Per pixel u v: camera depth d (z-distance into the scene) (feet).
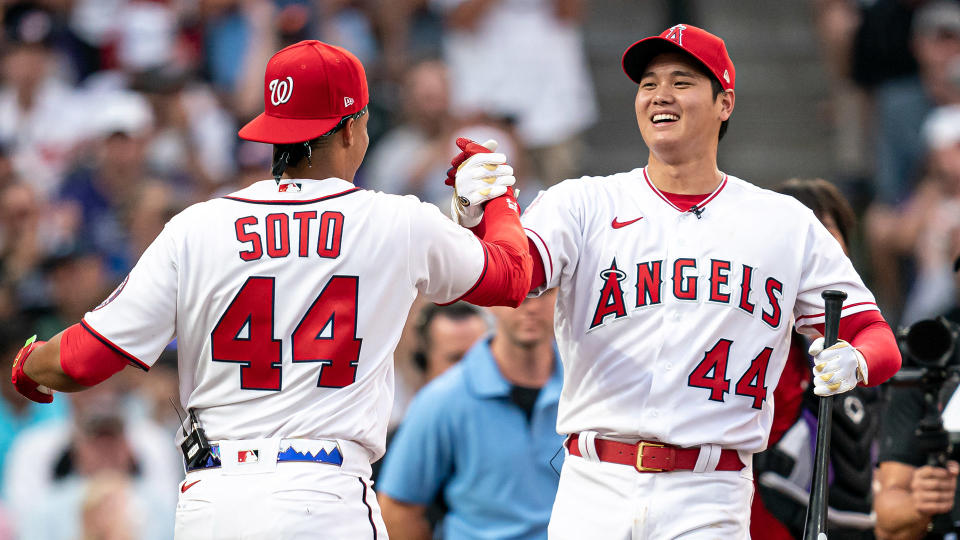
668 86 47.44
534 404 63.87
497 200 47.96
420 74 125.70
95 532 84.89
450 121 125.18
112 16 137.08
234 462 43.34
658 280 46.88
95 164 120.98
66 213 118.21
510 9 131.54
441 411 63.77
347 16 137.69
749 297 46.75
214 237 44.01
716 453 46.32
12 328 92.43
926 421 54.65
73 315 104.32
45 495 86.99
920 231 115.14
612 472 46.85
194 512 43.50
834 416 55.42
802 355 54.70
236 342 43.68
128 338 43.60
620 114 140.26
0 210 116.26
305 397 43.60
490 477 63.52
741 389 46.62
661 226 47.52
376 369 44.60
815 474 45.75
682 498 46.14
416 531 65.00
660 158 48.06
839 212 58.18
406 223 44.83
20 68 129.80
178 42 135.33
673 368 46.21
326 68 45.09
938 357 53.88
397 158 126.11
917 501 55.36
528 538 63.46
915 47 131.54
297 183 45.11
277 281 43.68
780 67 145.48
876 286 118.93
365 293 44.11
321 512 43.01
